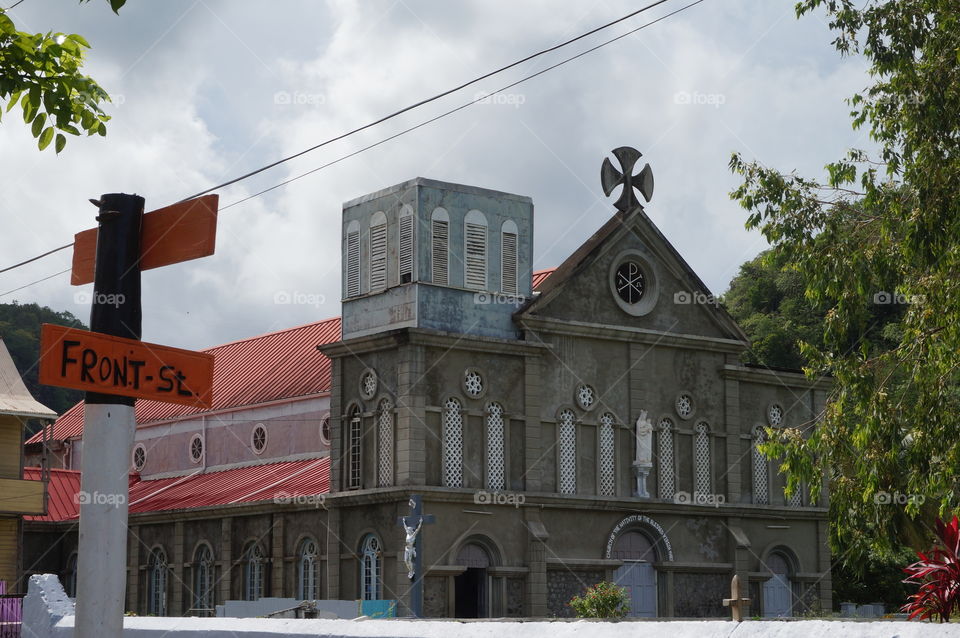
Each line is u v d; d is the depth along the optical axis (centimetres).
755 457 4272
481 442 3653
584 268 3928
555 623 1054
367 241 3781
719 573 4094
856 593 5400
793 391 4403
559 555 3728
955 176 2247
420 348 3559
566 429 3841
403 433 3519
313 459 4584
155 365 952
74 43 1209
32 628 1802
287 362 5078
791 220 2494
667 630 955
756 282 8056
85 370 905
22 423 4725
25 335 8600
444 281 3644
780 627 884
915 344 2281
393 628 1203
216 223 934
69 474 5328
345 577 3688
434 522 3356
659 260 4122
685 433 4088
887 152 2428
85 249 1046
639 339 4009
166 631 1510
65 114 1195
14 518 4656
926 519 2469
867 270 2381
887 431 2286
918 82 2295
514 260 3816
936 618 1202
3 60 1184
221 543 4275
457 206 3706
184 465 5256
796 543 4297
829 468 2583
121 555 913
